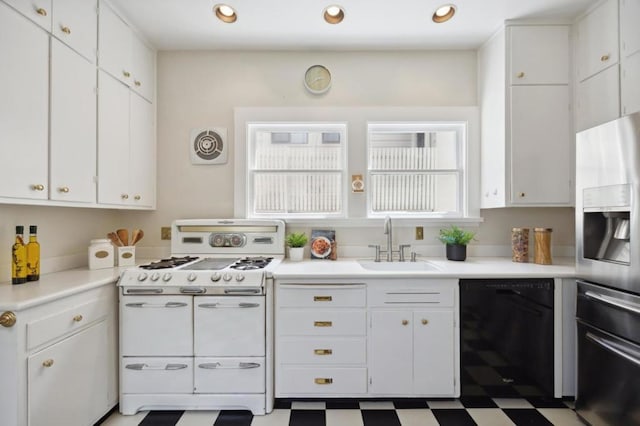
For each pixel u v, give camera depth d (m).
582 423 1.76
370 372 1.93
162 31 2.31
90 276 1.83
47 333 1.37
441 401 1.97
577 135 1.79
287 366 1.93
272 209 2.63
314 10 2.08
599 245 1.75
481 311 1.93
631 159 1.46
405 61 2.59
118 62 2.08
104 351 1.76
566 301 1.92
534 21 2.23
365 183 2.56
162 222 2.60
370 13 2.12
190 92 2.60
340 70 2.59
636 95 1.85
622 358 1.50
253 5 2.03
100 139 1.92
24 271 1.62
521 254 2.31
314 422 1.79
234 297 1.86
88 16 1.81
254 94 2.60
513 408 1.89
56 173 1.60
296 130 2.62
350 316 1.93
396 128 2.62
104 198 1.96
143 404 1.86
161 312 1.86
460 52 2.60
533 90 2.25
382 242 2.59
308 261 2.38
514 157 2.25
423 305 1.93
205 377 1.86
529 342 1.93
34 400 1.31
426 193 2.63
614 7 1.95
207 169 2.60
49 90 1.56
